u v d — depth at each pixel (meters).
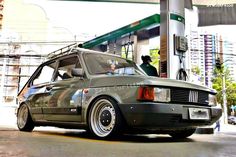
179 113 2.91
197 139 3.57
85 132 4.39
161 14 5.96
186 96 3.04
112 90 3.05
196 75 19.77
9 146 2.29
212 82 27.84
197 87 3.16
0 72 25.47
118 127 2.94
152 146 2.55
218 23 7.95
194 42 17.23
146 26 6.36
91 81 3.36
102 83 3.20
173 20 5.80
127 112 2.88
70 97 3.54
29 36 27.75
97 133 3.14
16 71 25.77
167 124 2.88
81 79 3.51
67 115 3.56
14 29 27.95
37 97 4.21
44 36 27.98
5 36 26.00
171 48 5.75
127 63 4.07
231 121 32.41
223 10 7.87
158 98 2.85
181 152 2.19
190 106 3.02
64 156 1.87
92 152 2.08
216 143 2.99
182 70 5.83
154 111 2.78
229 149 2.46
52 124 3.93
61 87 3.76
